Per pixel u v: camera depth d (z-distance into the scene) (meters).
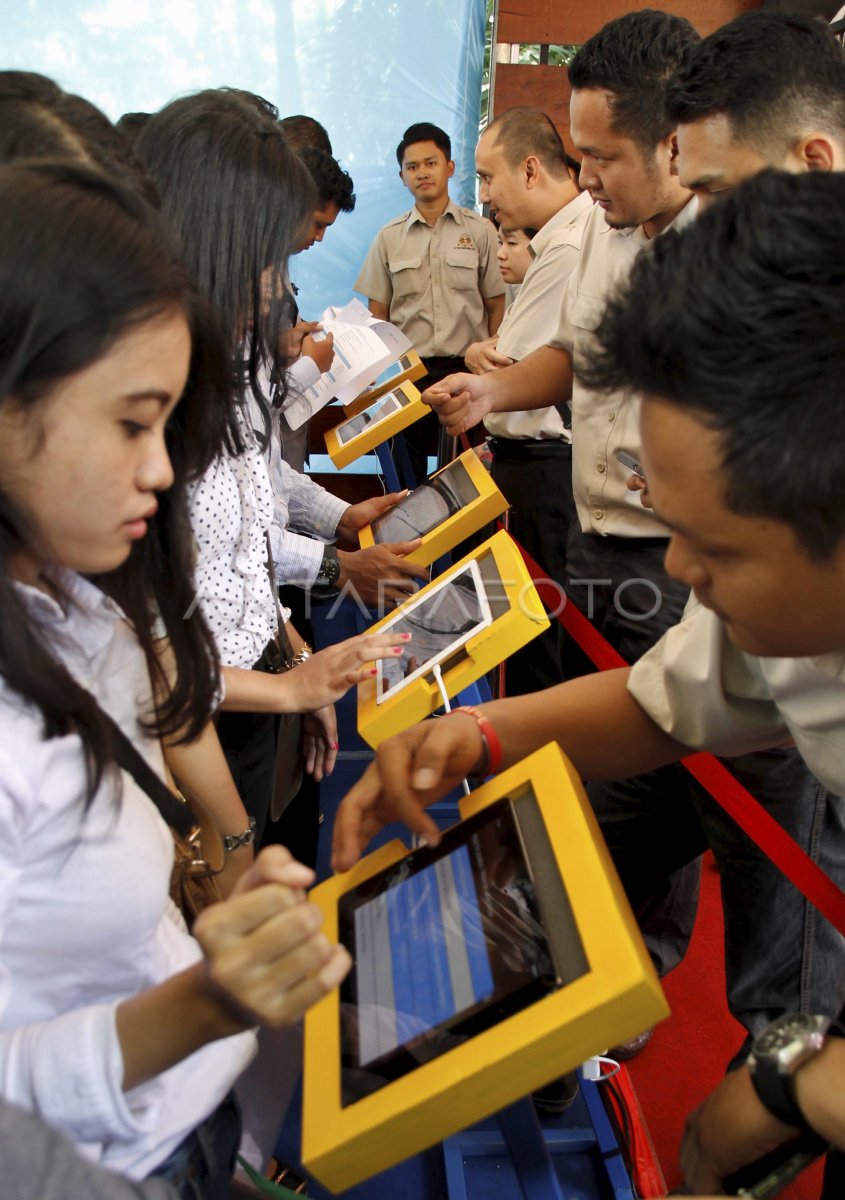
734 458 0.53
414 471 4.04
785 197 0.53
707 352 0.52
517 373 2.07
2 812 0.52
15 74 0.85
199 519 1.09
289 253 1.18
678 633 0.92
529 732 0.91
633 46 1.54
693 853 1.60
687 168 1.25
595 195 1.70
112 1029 0.54
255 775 1.43
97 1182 0.37
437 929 0.67
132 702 0.75
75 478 0.54
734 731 0.91
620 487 1.76
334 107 4.06
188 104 1.14
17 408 0.51
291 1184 1.12
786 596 0.59
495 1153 1.22
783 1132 0.65
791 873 1.15
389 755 0.80
